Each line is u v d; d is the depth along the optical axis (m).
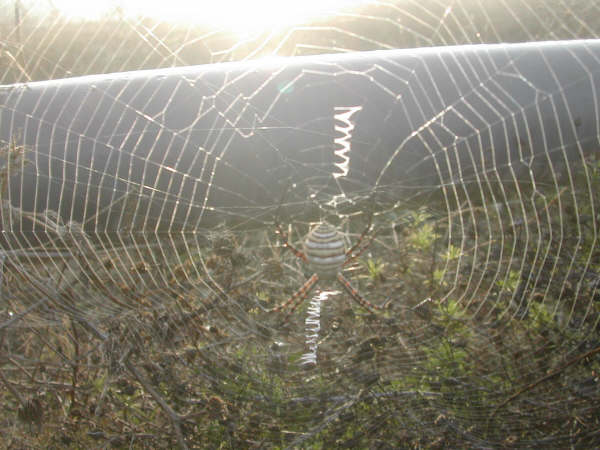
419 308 0.12
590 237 0.13
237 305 0.12
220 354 0.12
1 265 0.12
